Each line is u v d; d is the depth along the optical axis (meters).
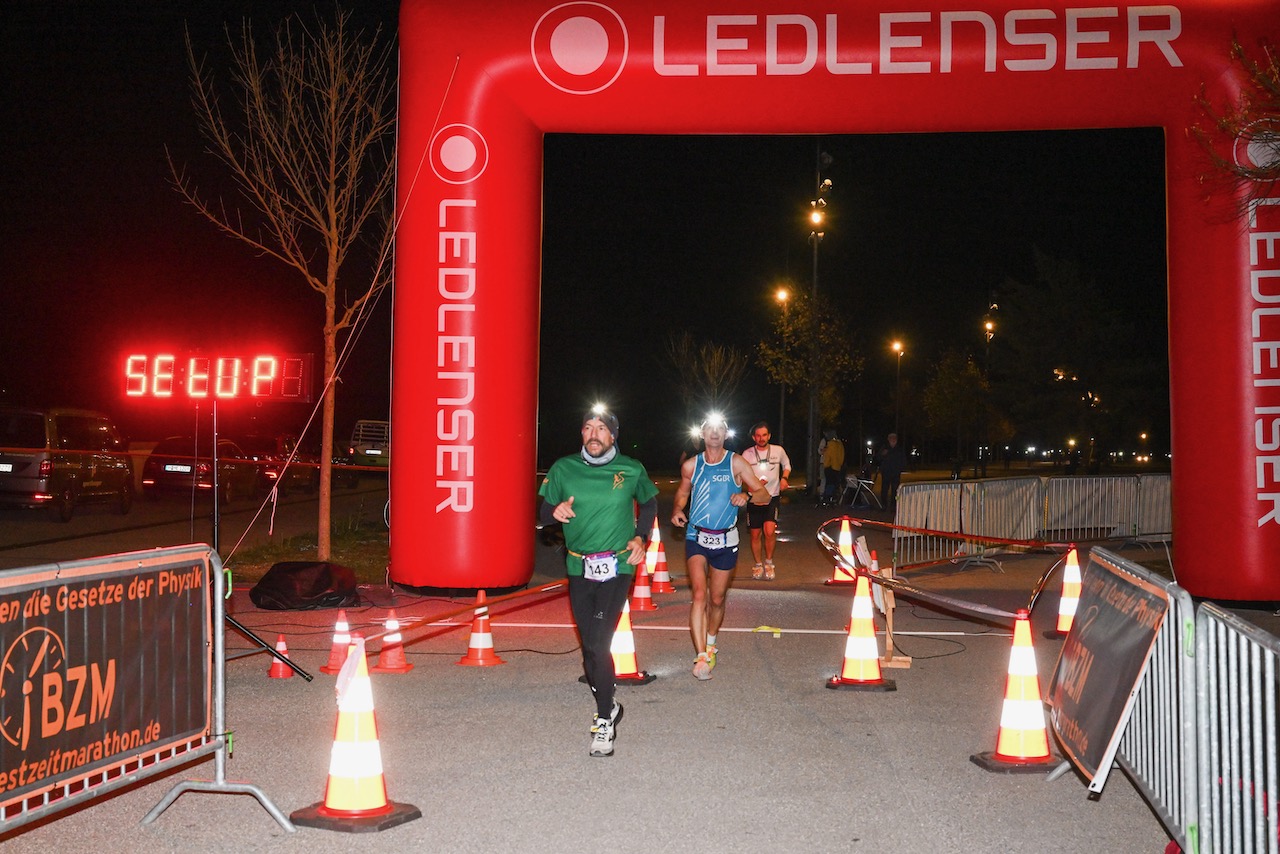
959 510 17.12
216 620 5.40
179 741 5.15
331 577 11.76
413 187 12.35
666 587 13.67
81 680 4.58
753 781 5.92
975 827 5.22
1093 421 53.88
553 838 5.05
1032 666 6.30
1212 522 11.89
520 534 12.51
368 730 5.33
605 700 6.42
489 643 9.07
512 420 12.38
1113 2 11.82
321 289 14.53
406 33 12.49
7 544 16.88
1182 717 4.51
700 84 12.09
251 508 25.95
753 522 14.48
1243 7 11.67
